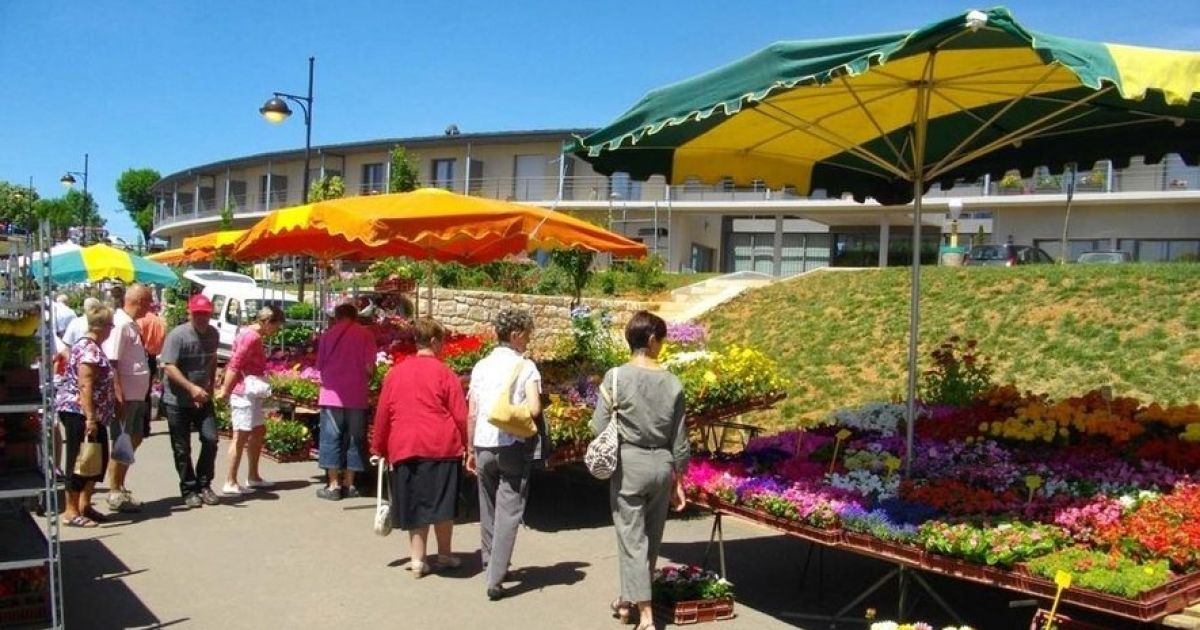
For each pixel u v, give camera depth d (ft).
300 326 55.72
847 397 45.78
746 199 126.41
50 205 212.43
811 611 20.53
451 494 21.77
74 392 25.68
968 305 54.08
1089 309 48.98
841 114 22.40
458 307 77.00
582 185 134.51
